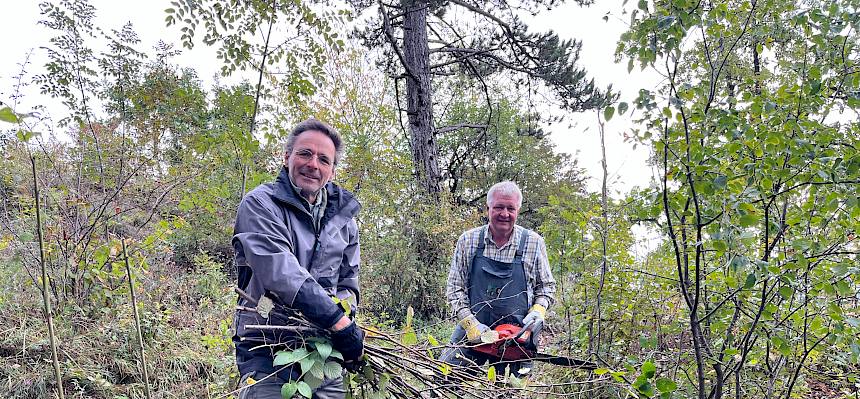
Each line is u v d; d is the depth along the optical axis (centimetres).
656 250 337
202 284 620
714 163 220
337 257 213
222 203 635
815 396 301
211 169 450
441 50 1091
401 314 821
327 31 405
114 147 482
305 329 185
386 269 839
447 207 946
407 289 853
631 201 269
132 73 488
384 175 912
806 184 223
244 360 199
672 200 237
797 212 246
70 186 457
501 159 1834
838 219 240
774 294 242
